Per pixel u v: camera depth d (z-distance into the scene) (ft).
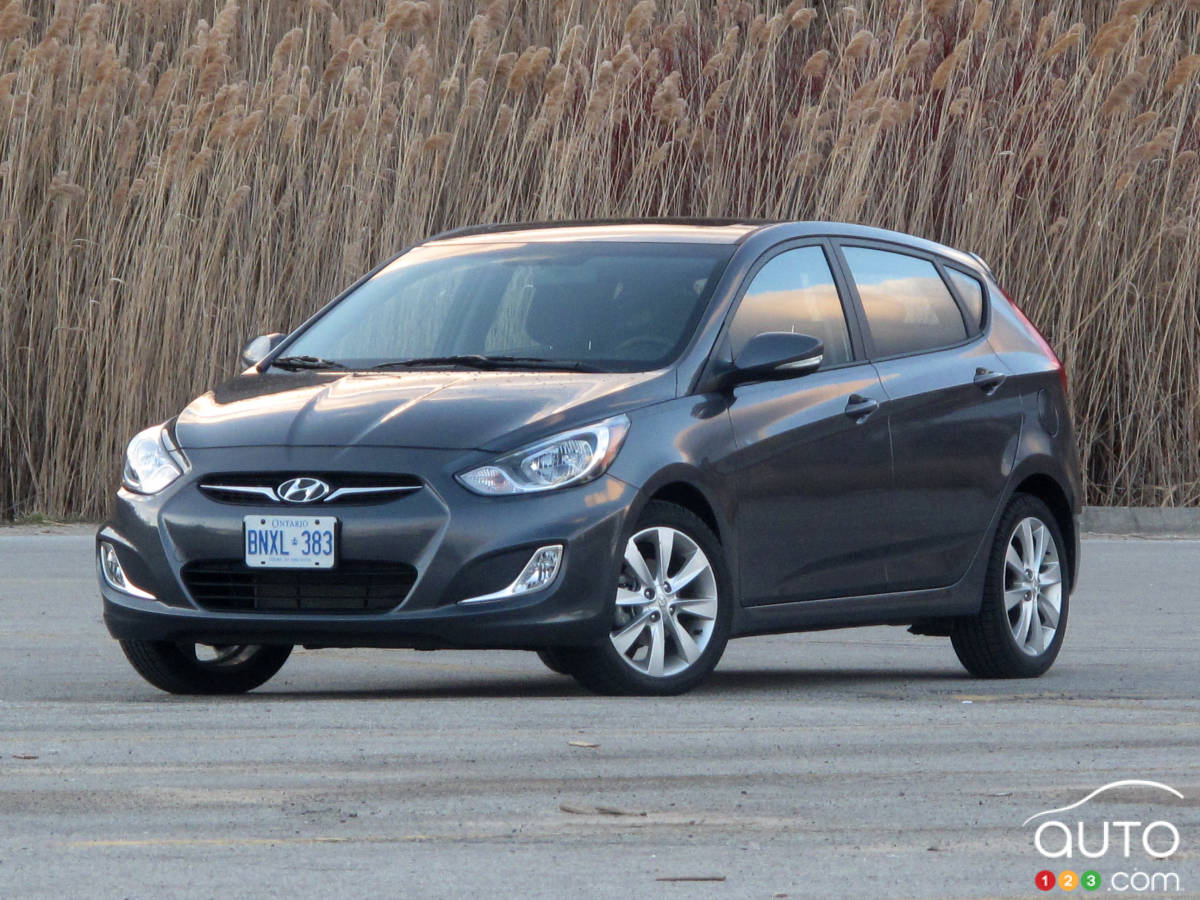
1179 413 164.25
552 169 162.71
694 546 67.21
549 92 162.20
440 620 62.44
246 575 64.59
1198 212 164.55
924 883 37.96
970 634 78.69
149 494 66.23
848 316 76.38
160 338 156.76
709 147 163.73
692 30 176.86
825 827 43.21
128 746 52.95
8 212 157.07
